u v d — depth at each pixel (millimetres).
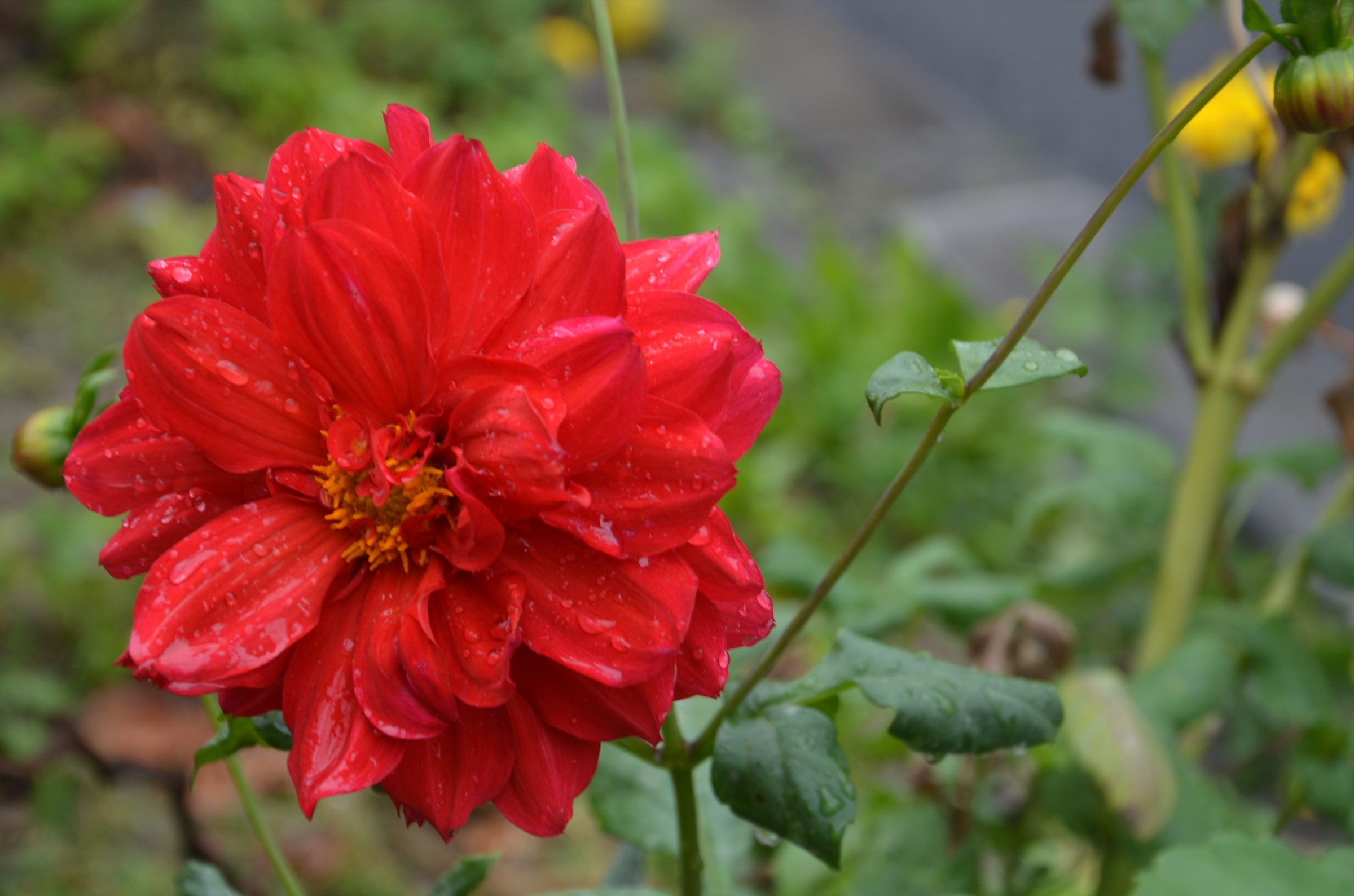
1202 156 778
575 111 2213
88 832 779
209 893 481
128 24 1862
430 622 394
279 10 1924
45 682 861
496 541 384
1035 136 2119
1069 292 1300
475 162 393
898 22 2635
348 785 385
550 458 377
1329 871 457
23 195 1508
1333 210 729
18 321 1342
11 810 794
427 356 392
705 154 2111
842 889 576
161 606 383
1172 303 1229
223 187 402
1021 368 402
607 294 394
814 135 2186
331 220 385
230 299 405
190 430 391
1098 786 528
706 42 2471
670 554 388
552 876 829
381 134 1802
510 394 381
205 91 1829
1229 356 586
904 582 640
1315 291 572
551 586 391
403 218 390
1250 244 580
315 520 398
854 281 1345
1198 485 599
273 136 1792
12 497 1076
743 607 401
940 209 1872
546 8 2521
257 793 859
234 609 387
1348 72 381
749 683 430
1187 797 544
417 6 2105
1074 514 1061
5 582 967
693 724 494
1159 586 613
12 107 1724
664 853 498
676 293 397
